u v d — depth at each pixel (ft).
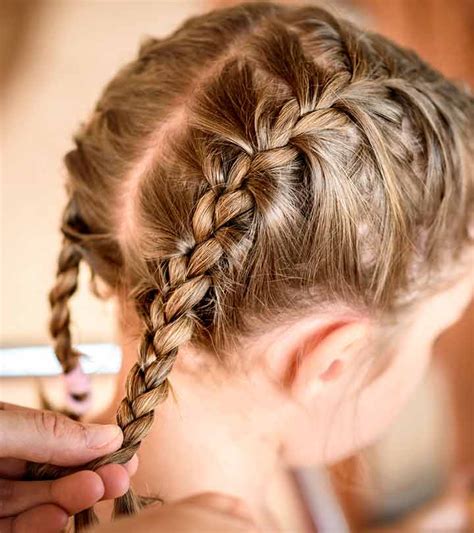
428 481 4.15
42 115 4.87
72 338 2.85
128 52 5.18
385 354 2.46
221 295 2.09
